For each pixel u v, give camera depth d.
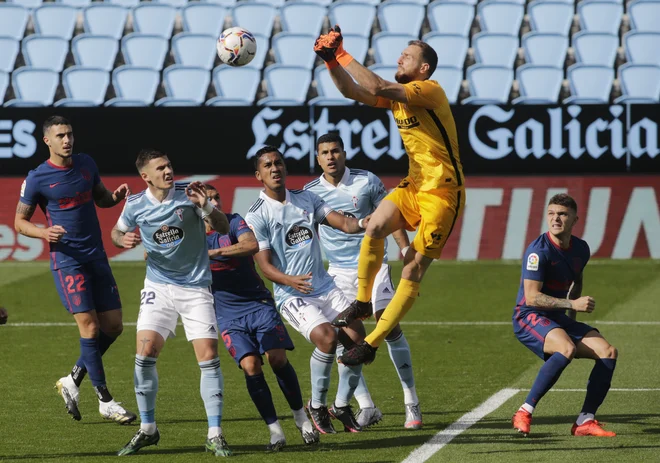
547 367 21.83
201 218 21.08
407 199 20.83
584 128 53.72
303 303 22.72
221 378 21.09
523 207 54.31
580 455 20.27
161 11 66.75
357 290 23.94
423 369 30.77
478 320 39.72
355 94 20.59
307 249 23.03
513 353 33.22
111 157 55.47
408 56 20.89
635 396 26.50
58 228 23.94
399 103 20.72
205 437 22.61
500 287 46.94
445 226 20.56
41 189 24.83
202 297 21.19
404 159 54.28
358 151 54.56
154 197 20.91
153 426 21.08
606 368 22.06
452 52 63.81
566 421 23.67
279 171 22.62
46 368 31.28
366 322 39.91
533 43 63.81
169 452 21.16
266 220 22.72
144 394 20.89
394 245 55.75
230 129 55.16
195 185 20.31
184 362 32.38
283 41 64.50
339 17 66.31
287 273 23.11
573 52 63.62
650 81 61.78
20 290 47.41
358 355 20.83
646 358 31.95
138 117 55.25
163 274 21.27
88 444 22.02
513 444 21.42
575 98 61.66
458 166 20.73
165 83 63.06
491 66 62.41
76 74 63.19
